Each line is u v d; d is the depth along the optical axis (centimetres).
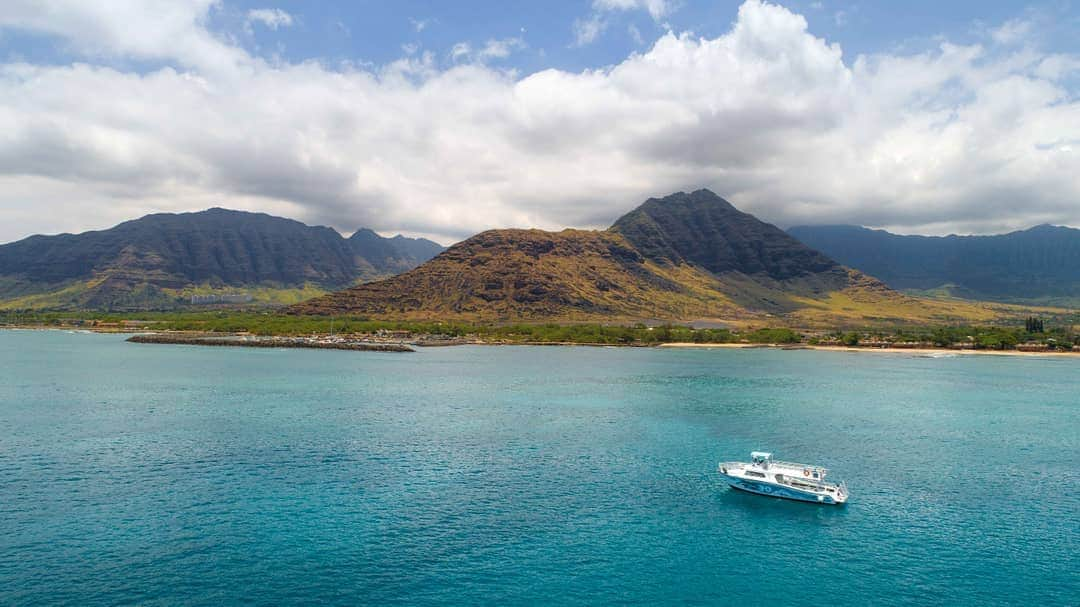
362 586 7125
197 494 9869
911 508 9819
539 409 17625
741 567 7794
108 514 8988
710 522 9175
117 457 11831
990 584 7438
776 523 9162
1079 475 11538
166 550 7894
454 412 16975
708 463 12131
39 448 12425
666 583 7362
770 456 11250
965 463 12281
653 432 14738
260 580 7194
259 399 18612
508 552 8056
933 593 7225
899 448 13438
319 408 17225
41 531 8388
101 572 7288
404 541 8294
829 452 13062
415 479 10806
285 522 8825
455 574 7450
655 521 9175
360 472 11138
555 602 6900
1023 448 13512
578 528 8862
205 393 19600
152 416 15762
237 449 12550
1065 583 7469
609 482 10875
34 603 6600
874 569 7781
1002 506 9912
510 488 10469
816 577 7569
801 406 18500
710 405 18562
